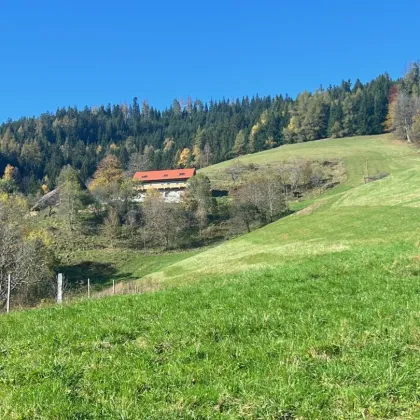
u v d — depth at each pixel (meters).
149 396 6.72
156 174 165.12
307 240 46.34
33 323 12.46
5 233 52.53
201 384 7.12
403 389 6.37
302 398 6.37
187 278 43.09
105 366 8.18
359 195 62.88
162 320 11.22
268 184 107.44
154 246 98.44
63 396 6.86
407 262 17.14
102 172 170.38
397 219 44.38
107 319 11.79
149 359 8.46
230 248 56.78
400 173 66.19
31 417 6.29
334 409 6.09
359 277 15.27
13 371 8.25
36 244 61.28
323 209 63.03
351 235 43.00
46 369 8.13
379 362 7.27
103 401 6.64
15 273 48.84
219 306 12.21
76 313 13.37
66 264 82.88
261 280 16.39
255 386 6.80
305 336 9.01
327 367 7.31
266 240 54.12
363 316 10.05
